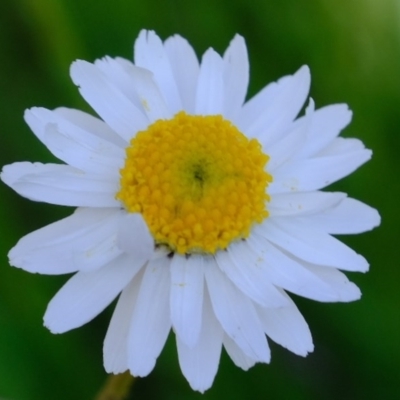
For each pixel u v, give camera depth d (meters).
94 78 0.15
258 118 0.15
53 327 0.14
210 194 0.14
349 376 0.17
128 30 0.17
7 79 0.17
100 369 0.16
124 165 0.14
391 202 0.17
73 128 0.14
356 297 0.14
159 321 0.14
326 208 0.14
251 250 0.14
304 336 0.14
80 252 0.14
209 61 0.15
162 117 0.15
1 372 0.16
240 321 0.14
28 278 0.16
